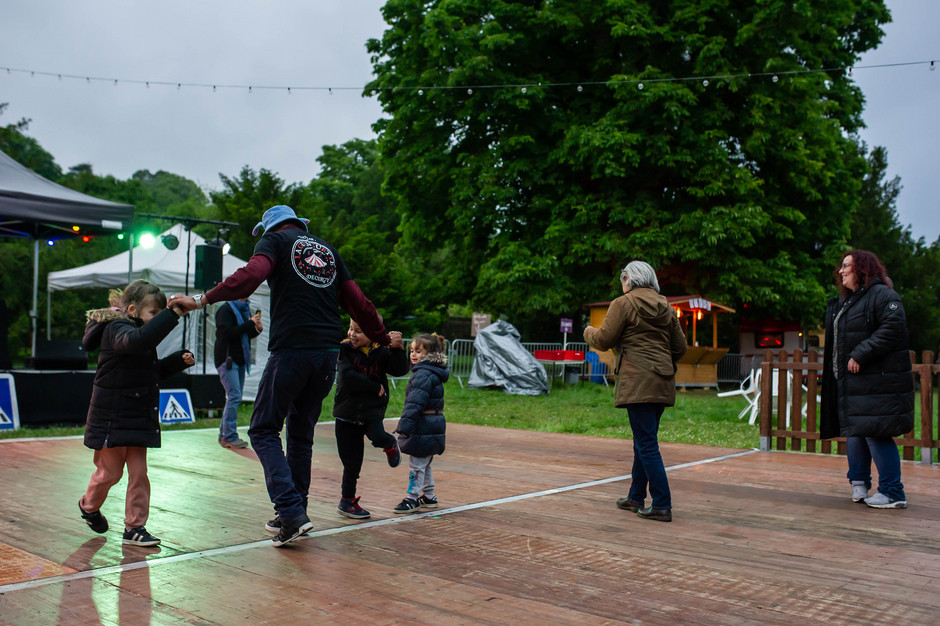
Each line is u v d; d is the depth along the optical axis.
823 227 21.14
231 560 3.53
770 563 3.69
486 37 19.39
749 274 19.09
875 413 5.00
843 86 22.41
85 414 9.31
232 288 3.46
